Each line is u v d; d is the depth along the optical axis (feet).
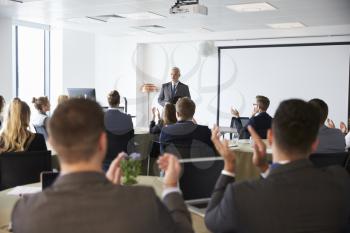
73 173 3.49
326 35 26.63
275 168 4.46
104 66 33.94
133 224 3.33
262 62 29.17
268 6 20.10
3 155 9.55
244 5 19.93
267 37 28.43
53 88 31.01
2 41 24.63
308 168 4.42
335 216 4.32
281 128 4.43
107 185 3.50
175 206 4.05
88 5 20.56
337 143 10.84
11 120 10.78
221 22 25.46
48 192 3.46
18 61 28.12
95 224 3.29
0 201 7.26
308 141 4.43
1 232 5.75
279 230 4.17
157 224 3.44
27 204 3.46
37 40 30.04
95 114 3.55
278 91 28.71
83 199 3.36
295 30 27.45
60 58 30.71
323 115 10.85
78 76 32.09
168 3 19.62
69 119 3.45
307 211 4.23
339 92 26.68
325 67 27.07
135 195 3.46
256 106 19.33
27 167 9.77
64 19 25.21
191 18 23.90
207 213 4.78
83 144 3.44
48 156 10.02
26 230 3.34
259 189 4.28
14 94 27.89
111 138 14.53
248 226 4.24
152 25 27.14
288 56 28.27
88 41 32.76
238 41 29.96
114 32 31.30
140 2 19.52
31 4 20.54
